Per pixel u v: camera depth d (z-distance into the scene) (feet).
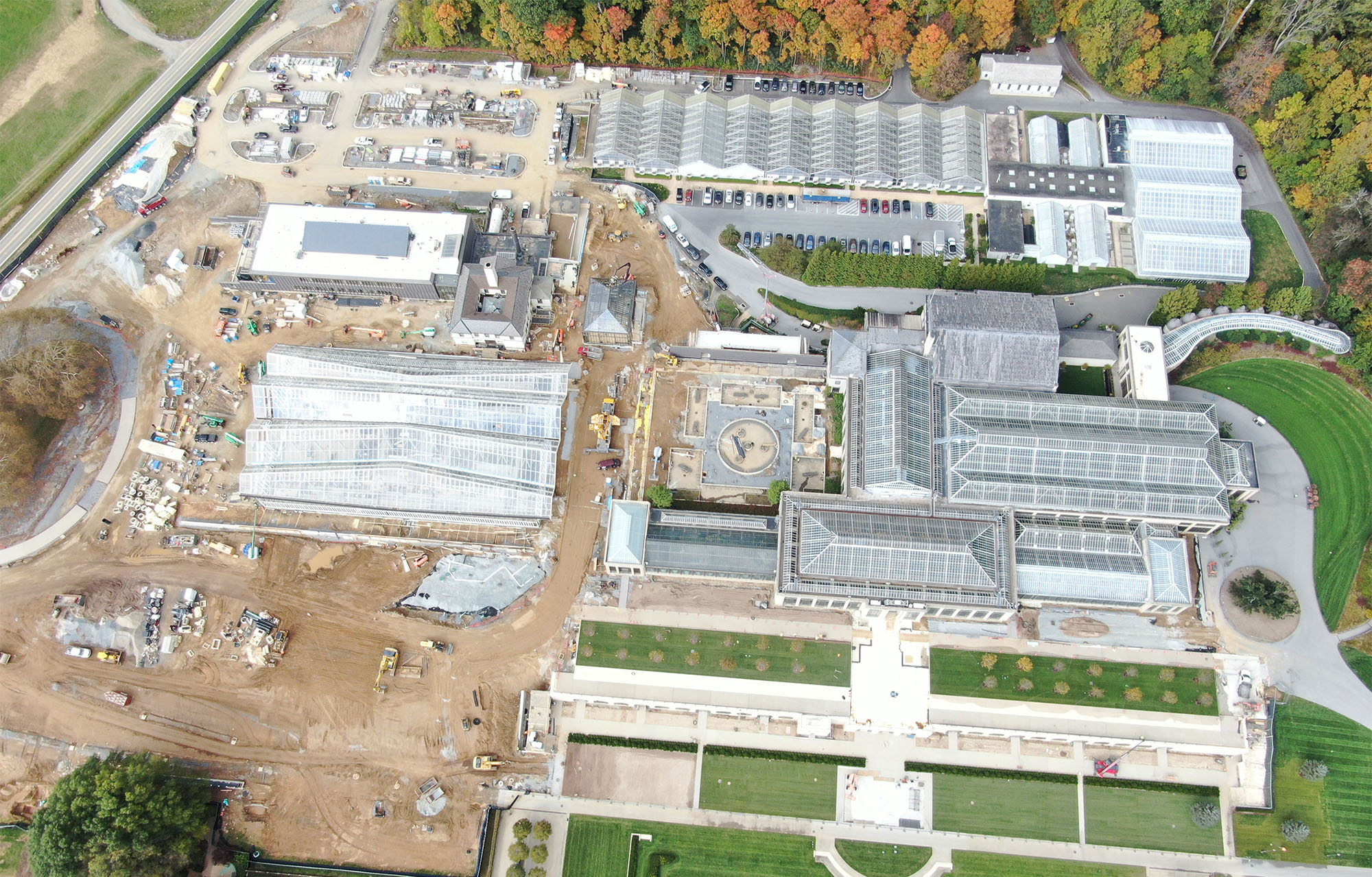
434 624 592.60
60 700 576.61
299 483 614.34
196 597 599.16
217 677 581.53
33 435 633.20
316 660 583.99
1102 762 549.54
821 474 620.90
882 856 538.88
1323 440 617.21
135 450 640.58
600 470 629.51
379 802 553.23
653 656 572.10
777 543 576.20
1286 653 566.77
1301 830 521.65
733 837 545.03
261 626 588.91
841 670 566.77
